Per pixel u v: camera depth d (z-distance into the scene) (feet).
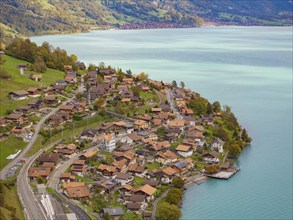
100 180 552.82
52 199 482.69
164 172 573.74
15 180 531.50
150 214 466.70
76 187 504.43
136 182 554.46
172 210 465.47
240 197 545.85
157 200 510.99
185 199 538.47
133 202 490.08
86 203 480.23
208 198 541.75
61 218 433.48
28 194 491.31
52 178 547.49
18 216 421.59
